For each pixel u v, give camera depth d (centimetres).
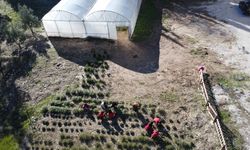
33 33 4206
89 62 3672
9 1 5116
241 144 2744
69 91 3331
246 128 2869
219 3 4697
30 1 5109
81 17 3894
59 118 3111
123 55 3762
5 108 3322
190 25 4247
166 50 3816
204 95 3166
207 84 3297
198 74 3431
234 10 4519
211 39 3959
